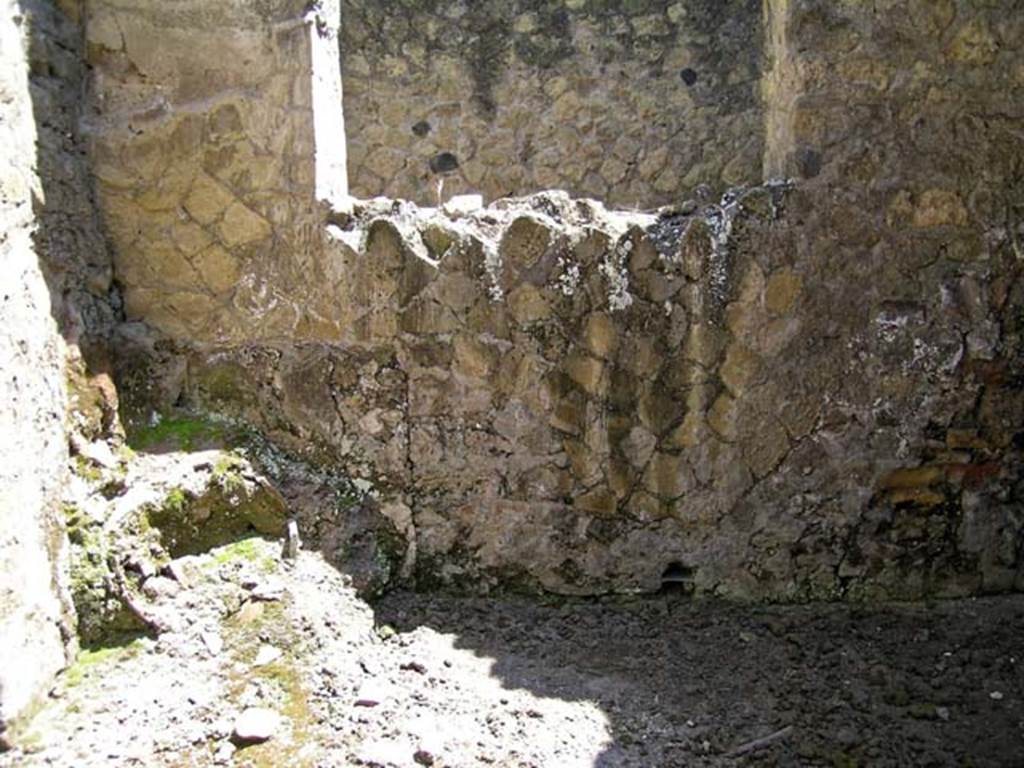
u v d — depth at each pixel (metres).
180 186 2.73
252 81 2.69
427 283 2.69
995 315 2.66
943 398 2.69
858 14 2.57
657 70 4.11
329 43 2.78
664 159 4.14
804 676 2.42
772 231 2.62
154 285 2.77
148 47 2.68
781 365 2.66
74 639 2.29
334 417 2.77
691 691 2.35
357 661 2.36
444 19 4.12
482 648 2.52
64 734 2.06
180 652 2.30
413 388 2.74
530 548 2.78
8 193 2.23
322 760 2.02
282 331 2.77
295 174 2.70
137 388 2.72
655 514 2.74
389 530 2.77
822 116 2.59
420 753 2.04
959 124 2.61
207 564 2.50
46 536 2.22
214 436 2.69
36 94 2.45
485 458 2.75
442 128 4.17
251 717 2.12
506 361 2.71
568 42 4.13
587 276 2.66
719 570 2.76
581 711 2.25
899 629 2.62
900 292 2.65
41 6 2.52
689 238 2.62
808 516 2.73
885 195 2.62
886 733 2.18
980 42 2.58
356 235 2.71
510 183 4.20
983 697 2.31
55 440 2.33
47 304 2.39
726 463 2.71
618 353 2.68
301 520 2.64
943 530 2.74
